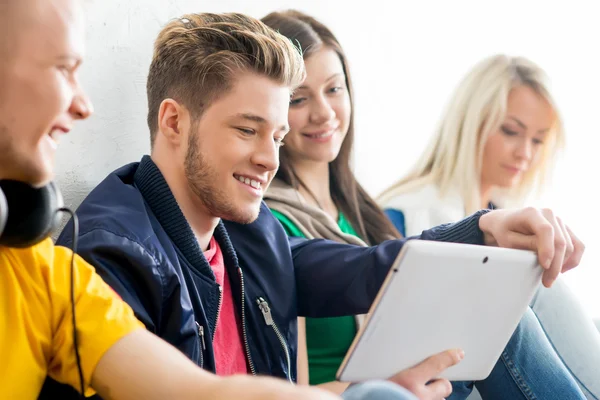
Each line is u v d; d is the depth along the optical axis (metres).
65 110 0.77
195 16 1.26
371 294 1.35
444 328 1.14
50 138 0.78
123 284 1.03
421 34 2.27
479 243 1.32
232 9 1.80
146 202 1.17
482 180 2.22
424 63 2.28
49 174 0.77
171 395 0.73
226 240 1.27
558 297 1.71
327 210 1.83
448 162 2.14
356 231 1.88
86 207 1.11
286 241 1.38
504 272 1.16
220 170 1.17
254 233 1.33
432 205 2.08
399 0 2.21
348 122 1.81
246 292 1.28
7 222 0.76
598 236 2.71
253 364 1.25
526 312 1.52
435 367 1.15
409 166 2.26
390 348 1.11
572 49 2.66
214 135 1.16
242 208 1.19
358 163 2.14
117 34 1.56
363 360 1.09
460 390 1.50
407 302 1.07
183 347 1.07
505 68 2.20
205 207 1.19
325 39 1.79
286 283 1.33
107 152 1.55
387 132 2.21
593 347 1.69
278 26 1.75
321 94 1.75
